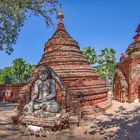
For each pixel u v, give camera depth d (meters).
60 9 25.77
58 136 13.15
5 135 13.23
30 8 17.64
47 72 16.14
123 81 27.09
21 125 15.51
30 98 16.52
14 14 16.84
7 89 35.28
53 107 15.15
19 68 57.72
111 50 55.69
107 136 12.88
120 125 15.26
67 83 19.81
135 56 26.17
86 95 19.41
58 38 23.84
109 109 21.77
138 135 12.84
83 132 13.95
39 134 13.20
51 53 23.27
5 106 27.52
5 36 19.83
